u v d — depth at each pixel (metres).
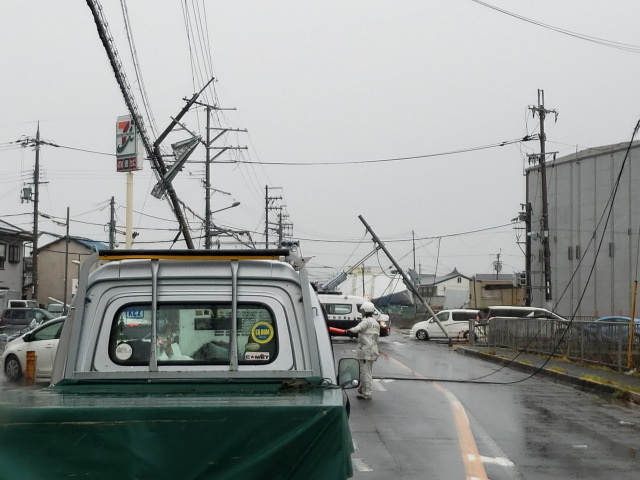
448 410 13.88
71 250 70.62
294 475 3.73
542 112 41.00
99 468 3.65
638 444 10.81
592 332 21.81
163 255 5.32
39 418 3.63
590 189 41.28
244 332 5.38
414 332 44.22
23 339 17.91
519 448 10.42
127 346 5.34
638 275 37.75
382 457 9.66
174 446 3.70
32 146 51.88
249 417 3.72
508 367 24.17
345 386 5.98
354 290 72.69
